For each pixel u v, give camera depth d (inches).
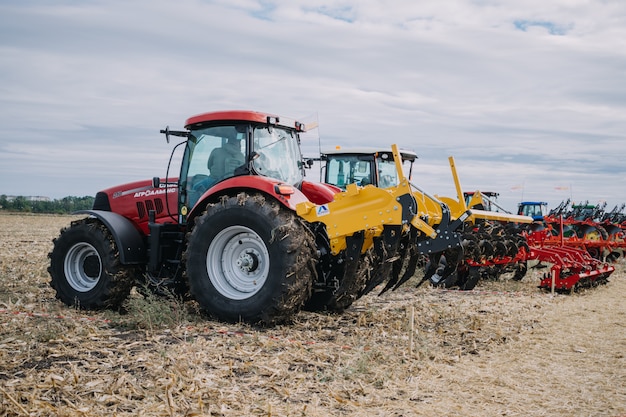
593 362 224.5
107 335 231.5
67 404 155.8
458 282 416.2
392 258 263.7
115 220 300.4
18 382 170.1
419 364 209.6
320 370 196.4
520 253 446.0
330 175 546.3
